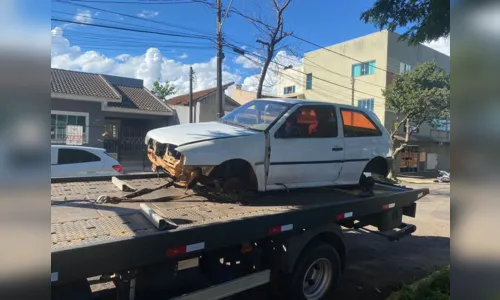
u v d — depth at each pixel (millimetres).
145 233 2795
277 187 4520
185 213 3512
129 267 2645
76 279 2396
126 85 24922
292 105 4801
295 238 3900
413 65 27750
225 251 3643
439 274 4363
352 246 6703
